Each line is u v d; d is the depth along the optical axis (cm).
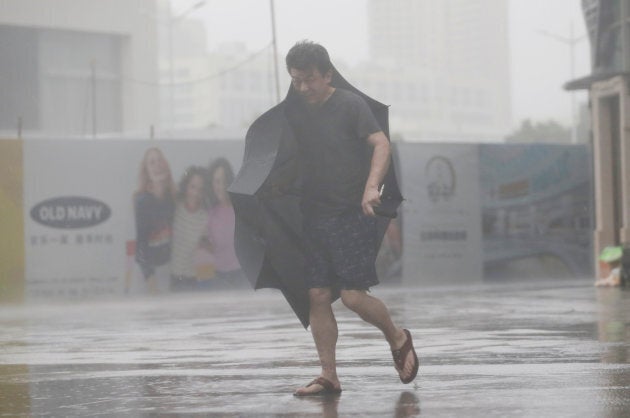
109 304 4244
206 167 5047
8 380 1471
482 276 5553
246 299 4475
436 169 5466
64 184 4825
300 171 1215
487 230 5572
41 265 4784
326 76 1207
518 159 5650
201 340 2131
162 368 1584
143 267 4931
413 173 5412
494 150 5597
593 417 1016
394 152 5381
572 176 5778
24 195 4769
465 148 5534
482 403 1111
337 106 1205
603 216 4678
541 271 5694
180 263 5000
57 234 4809
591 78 4616
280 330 2373
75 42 12419
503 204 5612
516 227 5641
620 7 4503
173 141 5000
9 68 11844
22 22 11906
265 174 1178
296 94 1218
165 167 4981
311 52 1192
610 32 4588
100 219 4875
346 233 1198
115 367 1623
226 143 5081
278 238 1214
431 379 1328
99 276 4869
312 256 1212
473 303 3275
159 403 1193
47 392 1325
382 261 5319
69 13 12262
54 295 4794
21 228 4756
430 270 5438
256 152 1216
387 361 1577
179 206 5000
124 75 12812
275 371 1492
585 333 2036
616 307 2859
